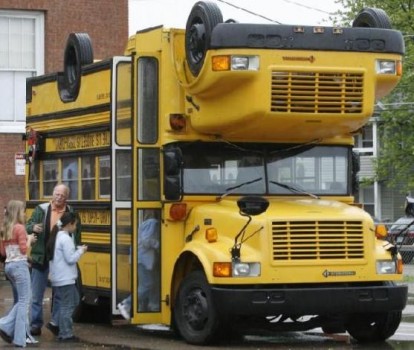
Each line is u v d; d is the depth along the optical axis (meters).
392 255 13.38
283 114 13.02
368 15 14.10
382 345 13.71
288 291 12.84
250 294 12.73
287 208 13.34
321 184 14.33
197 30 13.16
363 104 13.30
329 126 13.52
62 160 16.14
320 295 12.92
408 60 42.41
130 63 14.09
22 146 24.33
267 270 12.84
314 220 13.04
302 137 14.07
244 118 13.09
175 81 13.90
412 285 23.27
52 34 24.44
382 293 13.20
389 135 45.16
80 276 15.45
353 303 13.06
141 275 13.92
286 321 14.80
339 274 13.07
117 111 14.30
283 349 13.20
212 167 13.93
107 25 24.84
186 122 13.86
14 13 24.30
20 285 13.46
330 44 13.12
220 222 13.28
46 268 14.45
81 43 15.58
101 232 14.80
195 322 13.35
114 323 16.00
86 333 14.91
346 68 13.18
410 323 16.00
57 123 16.30
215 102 13.39
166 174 13.67
